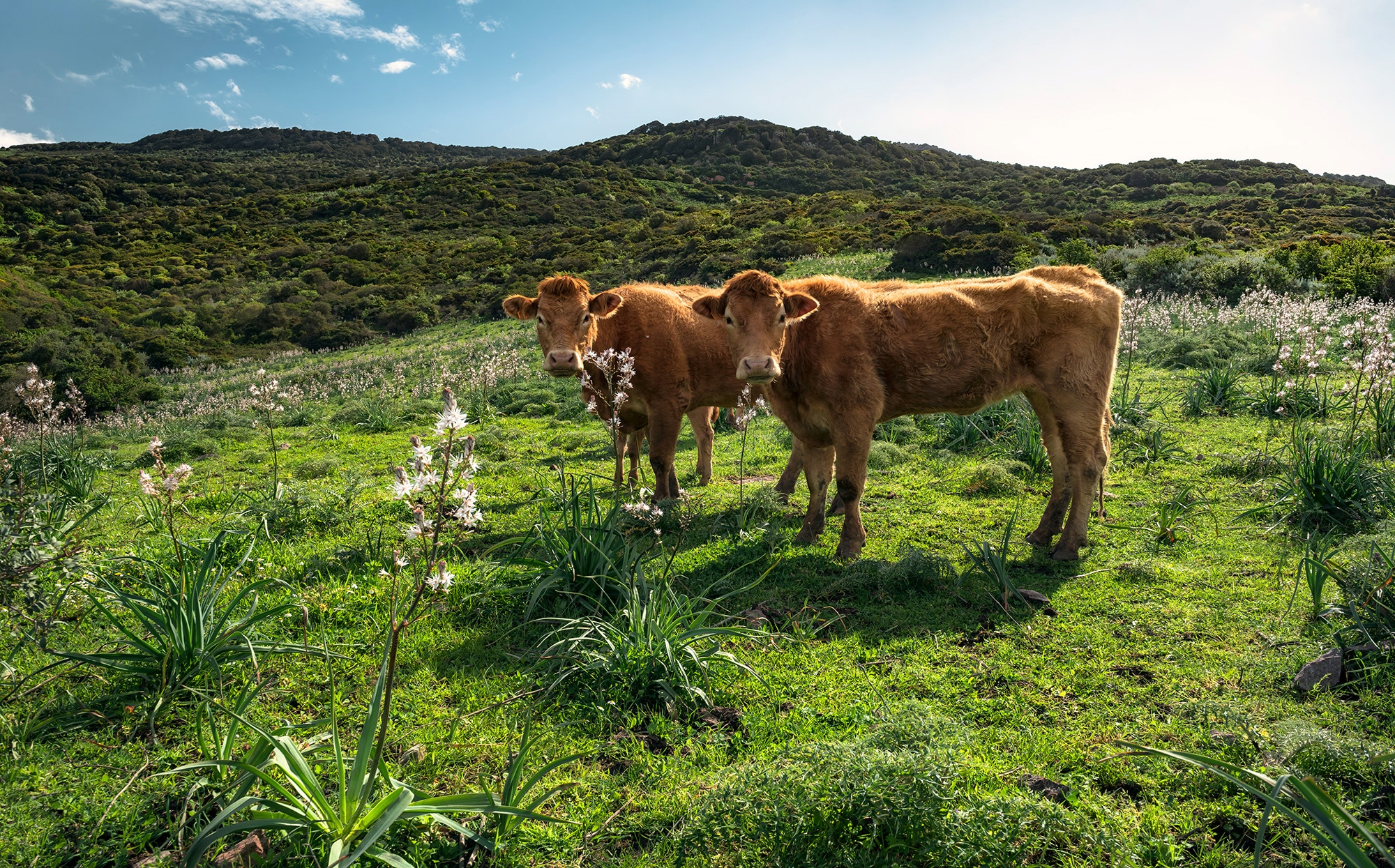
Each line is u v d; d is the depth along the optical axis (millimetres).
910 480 7754
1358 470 5797
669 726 3492
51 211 93812
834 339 5766
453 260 67125
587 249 63344
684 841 2705
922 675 3939
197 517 7070
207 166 138500
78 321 47938
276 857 2545
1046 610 4680
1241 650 4039
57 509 6250
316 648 3768
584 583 4762
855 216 61688
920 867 2574
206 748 3246
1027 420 8594
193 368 41688
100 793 2973
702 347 7375
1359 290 23891
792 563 5613
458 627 4574
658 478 7348
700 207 93125
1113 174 105125
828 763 2781
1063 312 5680
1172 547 5570
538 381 17109
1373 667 3553
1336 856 2529
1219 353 13297
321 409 15977
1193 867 2605
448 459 2250
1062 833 2676
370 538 6066
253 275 67062
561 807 2945
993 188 102375
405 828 2682
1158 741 3277
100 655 3633
